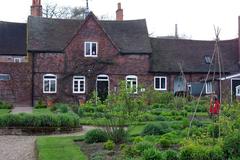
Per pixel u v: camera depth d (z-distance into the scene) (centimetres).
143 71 4872
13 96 4597
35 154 1697
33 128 2350
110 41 4794
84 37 4750
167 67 4988
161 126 2055
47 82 4681
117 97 1869
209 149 1331
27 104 4612
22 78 4622
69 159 1449
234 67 5228
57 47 4712
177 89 5000
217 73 4953
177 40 5356
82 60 4734
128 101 1861
